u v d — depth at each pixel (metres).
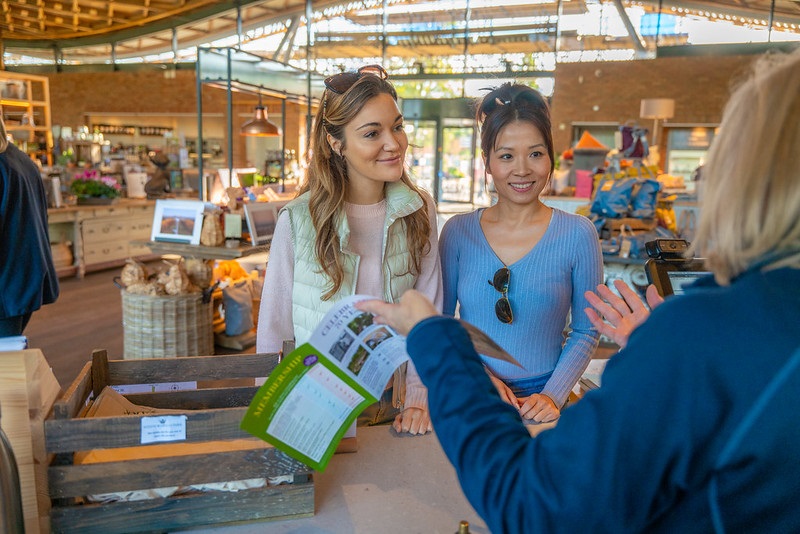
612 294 1.08
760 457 0.51
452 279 1.69
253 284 5.15
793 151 0.53
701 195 0.60
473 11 12.75
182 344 4.09
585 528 0.54
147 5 12.45
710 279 0.61
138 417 0.96
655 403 0.52
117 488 0.96
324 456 0.98
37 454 0.98
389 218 1.47
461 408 0.64
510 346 1.59
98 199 7.71
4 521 0.82
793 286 0.54
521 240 1.60
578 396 1.61
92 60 16.25
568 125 13.32
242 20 14.12
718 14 12.22
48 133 10.09
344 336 0.90
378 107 1.35
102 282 7.27
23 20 13.10
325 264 1.41
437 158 14.35
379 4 13.18
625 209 4.59
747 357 0.51
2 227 2.40
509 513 0.58
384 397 1.53
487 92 1.62
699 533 0.55
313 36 13.80
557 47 12.55
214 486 1.01
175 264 4.18
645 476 0.53
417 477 1.17
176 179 10.25
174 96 15.72
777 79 0.56
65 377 4.11
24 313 2.53
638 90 12.77
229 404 1.21
